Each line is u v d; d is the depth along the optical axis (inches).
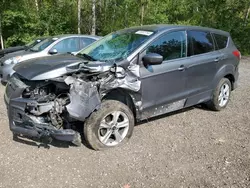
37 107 139.6
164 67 176.2
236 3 831.1
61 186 123.1
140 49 167.0
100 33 896.3
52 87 146.2
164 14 889.5
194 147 162.1
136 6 879.7
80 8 800.3
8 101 149.9
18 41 676.1
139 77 163.5
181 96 191.6
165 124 195.9
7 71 287.9
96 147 153.9
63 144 161.5
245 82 342.6
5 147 155.3
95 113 150.9
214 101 219.8
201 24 853.8
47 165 139.1
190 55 195.9
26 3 695.7
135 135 176.6
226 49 227.8
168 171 136.5
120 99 167.8
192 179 129.9
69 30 798.5
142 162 144.5
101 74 151.5
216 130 187.6
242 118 211.2
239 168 139.3
